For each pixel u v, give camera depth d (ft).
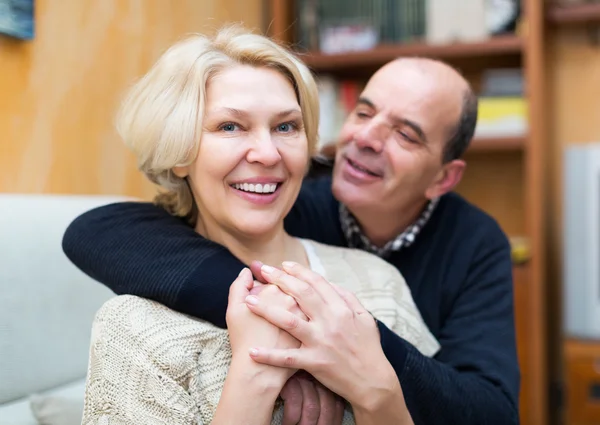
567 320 9.52
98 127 6.72
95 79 6.66
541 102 9.36
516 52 9.66
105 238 3.82
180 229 3.84
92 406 3.36
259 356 3.20
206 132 3.58
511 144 9.43
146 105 3.70
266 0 10.84
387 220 5.20
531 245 9.27
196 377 3.37
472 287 5.03
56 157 6.13
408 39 9.98
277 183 3.69
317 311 3.34
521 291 9.27
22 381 4.59
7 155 5.57
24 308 4.71
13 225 4.86
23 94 5.74
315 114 3.95
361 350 3.36
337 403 3.51
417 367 3.71
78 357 5.09
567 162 9.52
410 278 5.14
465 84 5.38
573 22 10.14
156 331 3.38
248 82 3.59
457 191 10.95
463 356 4.57
